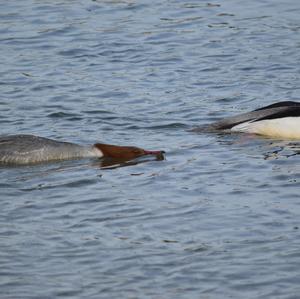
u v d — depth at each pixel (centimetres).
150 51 2420
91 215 1480
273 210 1482
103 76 2262
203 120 1992
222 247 1353
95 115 2014
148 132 1917
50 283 1252
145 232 1410
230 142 1858
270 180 1623
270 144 1867
